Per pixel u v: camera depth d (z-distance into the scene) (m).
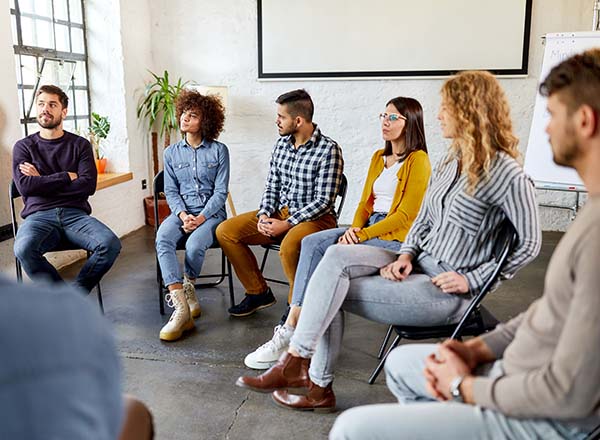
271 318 3.07
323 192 2.83
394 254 2.06
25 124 4.01
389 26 4.89
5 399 0.51
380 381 2.37
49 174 3.07
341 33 4.96
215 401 2.23
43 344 0.54
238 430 2.03
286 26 5.00
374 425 1.12
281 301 3.34
